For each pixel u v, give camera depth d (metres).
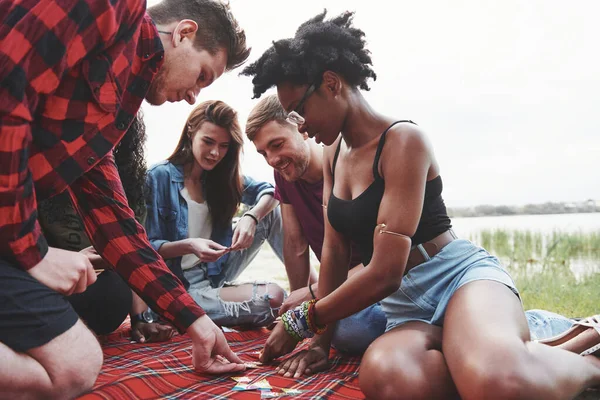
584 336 2.03
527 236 5.45
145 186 3.15
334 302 2.15
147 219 3.18
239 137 3.26
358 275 2.09
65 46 1.55
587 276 4.10
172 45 1.93
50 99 1.64
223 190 3.38
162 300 2.06
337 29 2.19
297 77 2.17
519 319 1.88
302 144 2.95
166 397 1.86
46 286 1.66
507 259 4.95
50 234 2.62
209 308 3.19
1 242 1.58
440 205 2.26
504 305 1.92
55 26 1.53
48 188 1.73
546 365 1.72
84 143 1.73
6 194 1.52
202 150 3.20
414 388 1.86
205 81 2.06
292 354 2.57
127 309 2.73
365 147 2.20
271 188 3.59
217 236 3.47
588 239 5.13
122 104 1.82
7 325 1.54
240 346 2.81
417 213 2.05
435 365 1.90
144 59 1.81
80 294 2.57
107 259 2.08
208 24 1.99
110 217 2.06
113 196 2.09
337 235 2.43
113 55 1.69
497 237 5.50
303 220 3.22
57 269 1.68
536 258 4.89
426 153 2.09
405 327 2.13
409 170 2.05
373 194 2.16
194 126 3.25
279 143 2.89
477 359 1.73
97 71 1.66
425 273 2.21
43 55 1.53
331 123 2.21
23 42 1.49
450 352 1.85
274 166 2.96
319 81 2.17
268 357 2.36
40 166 1.68
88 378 1.69
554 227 5.84
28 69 1.51
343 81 2.20
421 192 2.06
